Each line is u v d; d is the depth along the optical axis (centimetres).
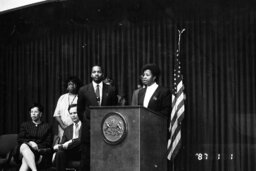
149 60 995
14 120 1056
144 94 658
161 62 987
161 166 568
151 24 1001
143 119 517
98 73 651
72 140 751
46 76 1054
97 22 1035
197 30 972
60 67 1048
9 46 1074
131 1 1016
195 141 947
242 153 922
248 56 942
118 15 1024
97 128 526
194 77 963
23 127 805
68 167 748
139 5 1011
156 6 1001
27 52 1066
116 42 1021
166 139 586
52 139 810
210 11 969
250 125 927
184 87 962
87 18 1041
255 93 934
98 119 526
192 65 967
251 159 918
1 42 1078
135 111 512
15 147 775
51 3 1049
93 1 1038
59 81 1046
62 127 888
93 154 525
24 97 1059
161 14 998
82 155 616
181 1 985
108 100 647
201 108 954
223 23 960
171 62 981
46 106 1047
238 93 941
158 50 992
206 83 957
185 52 973
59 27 1055
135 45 1008
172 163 851
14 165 802
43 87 1052
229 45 954
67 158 749
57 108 899
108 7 1030
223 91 948
